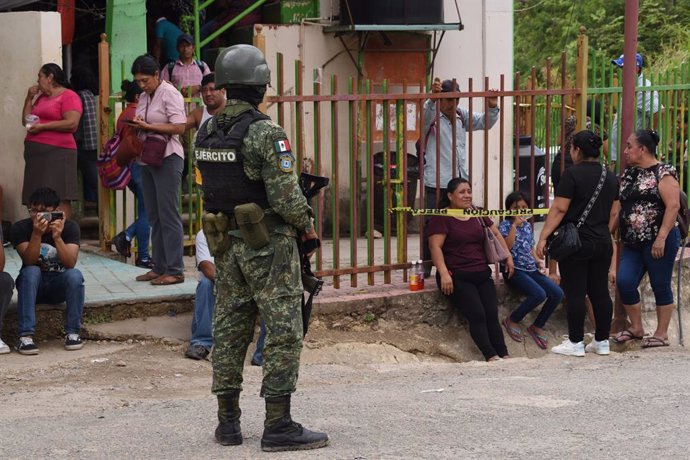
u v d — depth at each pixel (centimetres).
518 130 2438
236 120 1319
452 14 3419
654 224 2261
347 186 3353
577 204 2152
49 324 2170
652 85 2700
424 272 2470
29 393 1811
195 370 2027
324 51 3322
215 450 1366
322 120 3316
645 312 2647
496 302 2328
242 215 1305
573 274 2195
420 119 2392
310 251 1371
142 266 2717
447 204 2348
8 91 2889
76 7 3478
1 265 2059
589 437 1402
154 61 2347
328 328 2283
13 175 2905
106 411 1670
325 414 1573
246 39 3416
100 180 2791
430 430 1455
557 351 2247
